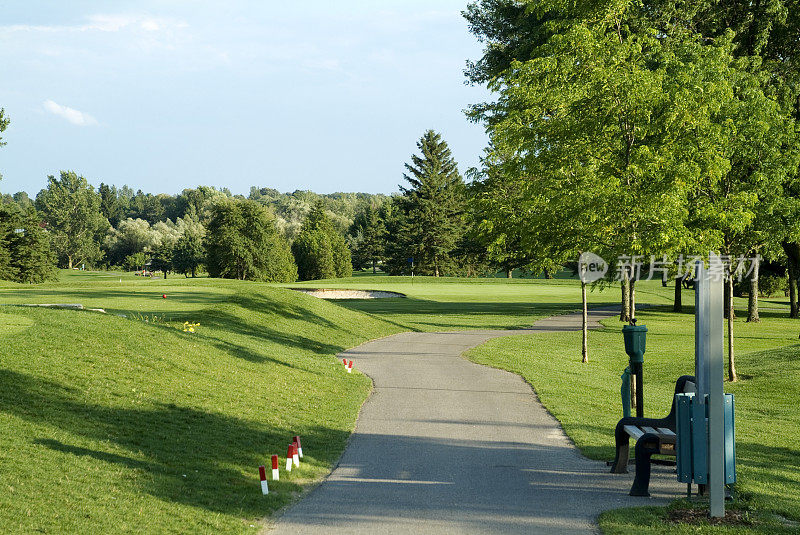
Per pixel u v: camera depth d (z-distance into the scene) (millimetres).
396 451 11375
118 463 9203
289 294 34312
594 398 16734
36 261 96312
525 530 7660
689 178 16250
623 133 16719
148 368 14406
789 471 10141
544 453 11273
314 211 141125
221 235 108125
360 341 28547
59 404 11172
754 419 15023
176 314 23656
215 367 16062
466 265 116625
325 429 12781
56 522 7148
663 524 7703
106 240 172375
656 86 16078
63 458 9008
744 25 29969
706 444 8281
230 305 27000
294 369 18188
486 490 9234
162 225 174375
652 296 72062
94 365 13664
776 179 20047
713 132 17172
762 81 26703
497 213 20906
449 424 13500
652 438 8945
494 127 21812
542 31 20016
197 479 9109
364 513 8266
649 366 24203
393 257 116312
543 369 21703
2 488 7746
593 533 7562
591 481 9695
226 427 11820
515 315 44844
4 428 9656
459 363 22359
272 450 10953
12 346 13625
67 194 168750
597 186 16016
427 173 114938
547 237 18078
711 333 8078
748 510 8141
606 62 17016
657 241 15922
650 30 17156
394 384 18281
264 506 8398
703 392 8469
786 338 35469
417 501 8734
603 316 45781
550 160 17688
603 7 17641
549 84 17875
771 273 64125
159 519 7609
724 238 20703
